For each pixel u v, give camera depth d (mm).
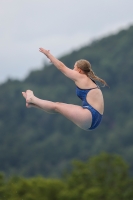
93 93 31422
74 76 31516
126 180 72938
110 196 69250
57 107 31516
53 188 65562
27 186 65312
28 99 31906
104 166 73625
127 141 199375
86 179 71750
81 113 31156
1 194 65250
